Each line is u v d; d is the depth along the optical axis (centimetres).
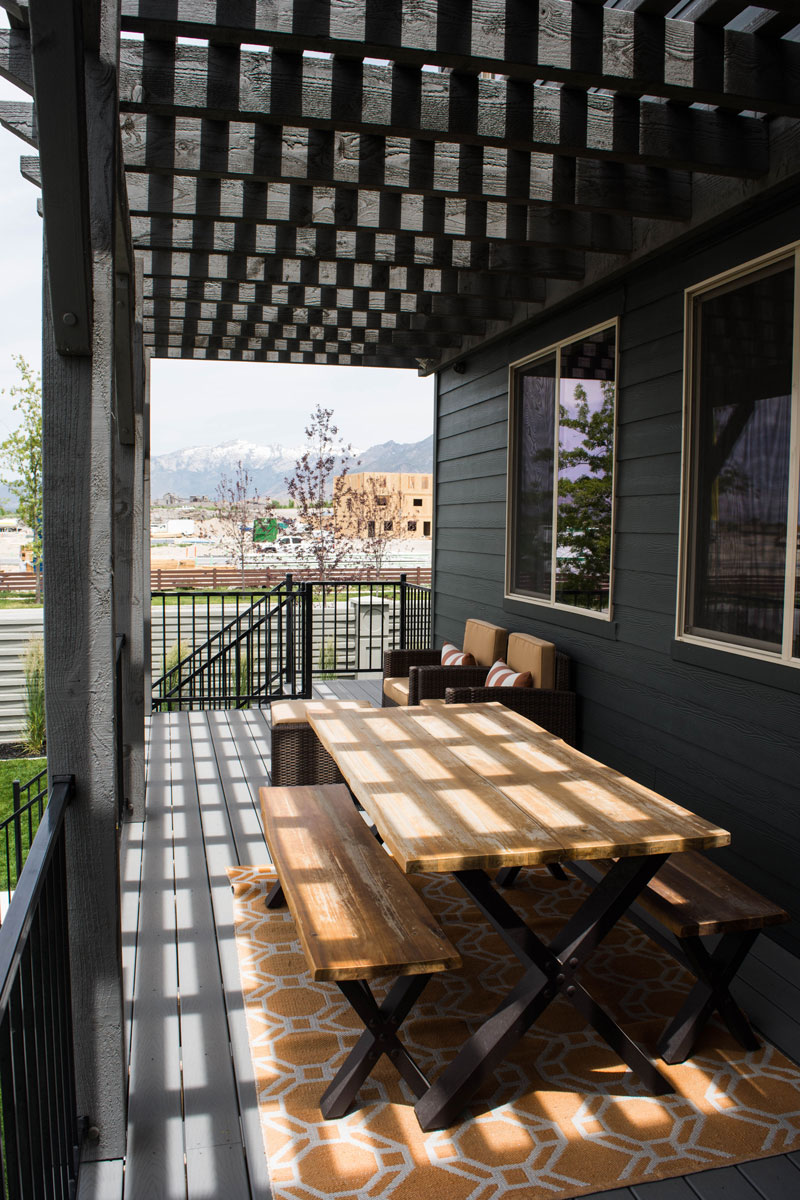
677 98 257
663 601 396
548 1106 217
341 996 267
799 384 306
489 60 234
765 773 325
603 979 283
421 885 360
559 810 238
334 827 286
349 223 366
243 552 1864
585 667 476
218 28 220
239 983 273
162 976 276
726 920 228
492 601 623
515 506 587
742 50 254
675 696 387
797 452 306
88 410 189
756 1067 235
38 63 153
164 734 609
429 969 199
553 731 468
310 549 1631
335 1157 197
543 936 307
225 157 307
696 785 371
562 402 509
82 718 193
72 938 194
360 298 528
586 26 240
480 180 327
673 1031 240
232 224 407
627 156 291
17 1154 117
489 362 626
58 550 190
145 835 405
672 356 387
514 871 351
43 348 186
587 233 393
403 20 228
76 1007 195
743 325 340
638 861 222
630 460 427
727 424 351
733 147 300
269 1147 200
